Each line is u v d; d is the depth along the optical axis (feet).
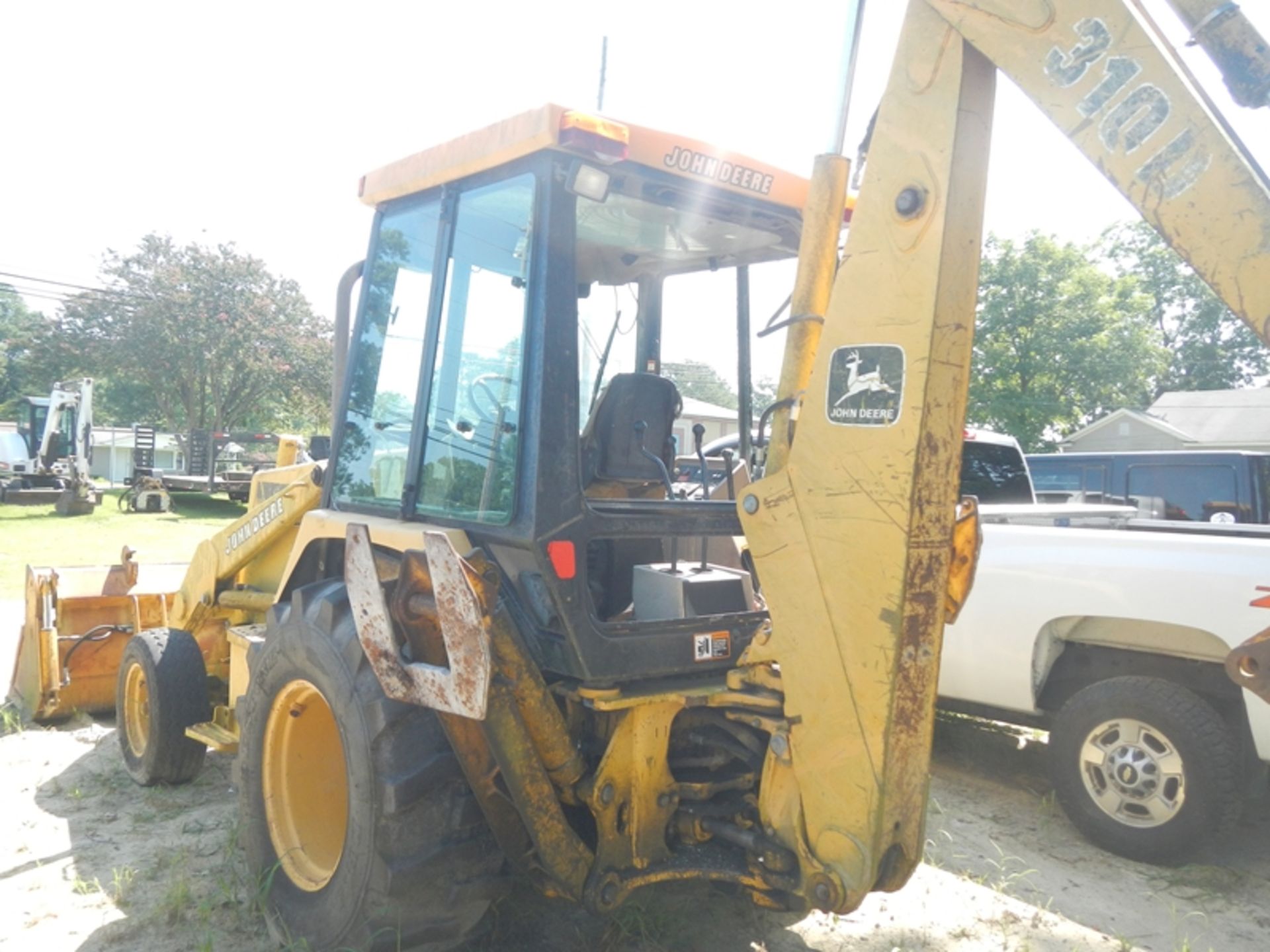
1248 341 128.77
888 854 8.45
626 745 9.64
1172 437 93.35
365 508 12.13
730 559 12.69
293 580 12.54
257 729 11.49
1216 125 6.52
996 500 26.12
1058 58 7.10
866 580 8.23
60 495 77.61
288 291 115.85
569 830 9.28
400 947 9.47
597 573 11.69
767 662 9.55
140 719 16.44
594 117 9.04
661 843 9.89
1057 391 96.78
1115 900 13.05
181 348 106.83
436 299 10.94
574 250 9.70
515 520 9.53
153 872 12.62
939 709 18.69
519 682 9.00
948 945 11.41
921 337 7.89
